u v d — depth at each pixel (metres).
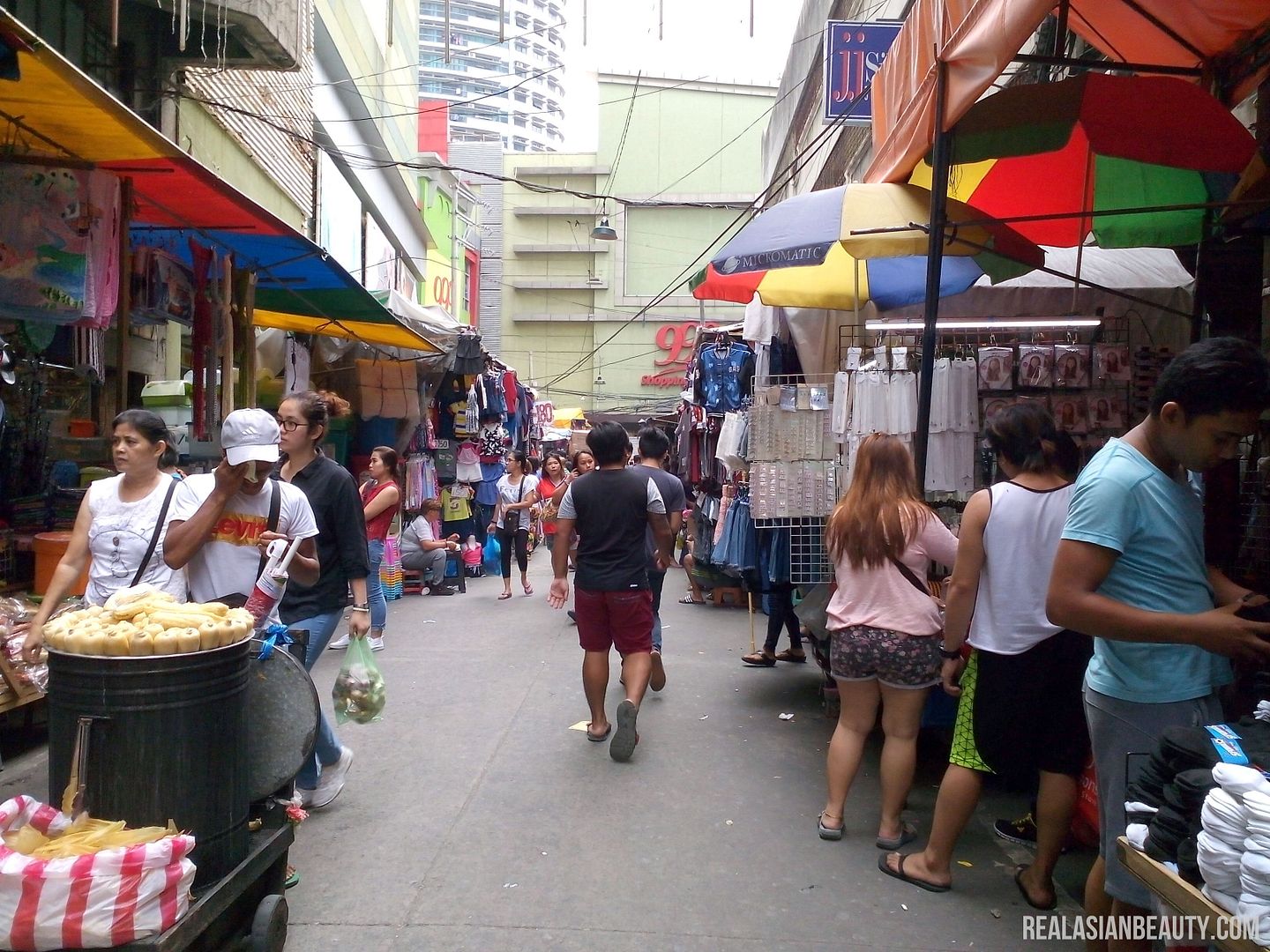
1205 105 3.63
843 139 12.65
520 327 37.88
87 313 4.81
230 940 2.77
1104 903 2.61
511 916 3.16
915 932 3.10
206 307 6.78
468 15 79.69
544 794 4.30
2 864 2.18
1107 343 5.26
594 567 4.99
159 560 3.54
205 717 2.57
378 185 20.30
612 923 3.12
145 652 2.49
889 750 3.75
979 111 3.67
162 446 3.68
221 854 2.62
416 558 10.85
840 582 3.90
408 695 6.04
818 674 6.76
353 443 11.41
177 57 8.80
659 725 5.45
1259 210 3.87
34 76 3.73
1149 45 4.30
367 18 18.98
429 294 28.52
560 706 5.80
